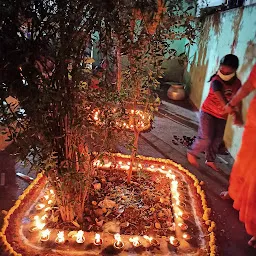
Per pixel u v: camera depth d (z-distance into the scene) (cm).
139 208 349
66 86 245
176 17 299
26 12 214
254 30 471
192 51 927
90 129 266
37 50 224
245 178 310
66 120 259
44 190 364
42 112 236
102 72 251
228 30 611
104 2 219
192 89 872
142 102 342
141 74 316
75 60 239
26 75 223
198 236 316
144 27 285
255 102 290
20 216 320
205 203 369
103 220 324
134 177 409
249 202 297
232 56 388
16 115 234
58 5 222
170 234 316
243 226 343
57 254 276
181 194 384
